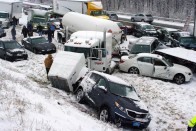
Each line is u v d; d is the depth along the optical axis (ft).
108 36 73.77
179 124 49.21
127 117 43.47
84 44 69.46
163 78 71.97
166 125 48.52
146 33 122.93
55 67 59.93
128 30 134.21
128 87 48.73
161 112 53.26
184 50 83.61
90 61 69.26
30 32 110.22
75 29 102.53
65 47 70.69
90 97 49.44
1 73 54.90
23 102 34.06
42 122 28.96
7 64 77.41
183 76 70.23
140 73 74.23
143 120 44.11
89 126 35.14
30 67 76.84
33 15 130.11
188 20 131.13
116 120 43.91
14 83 47.62
